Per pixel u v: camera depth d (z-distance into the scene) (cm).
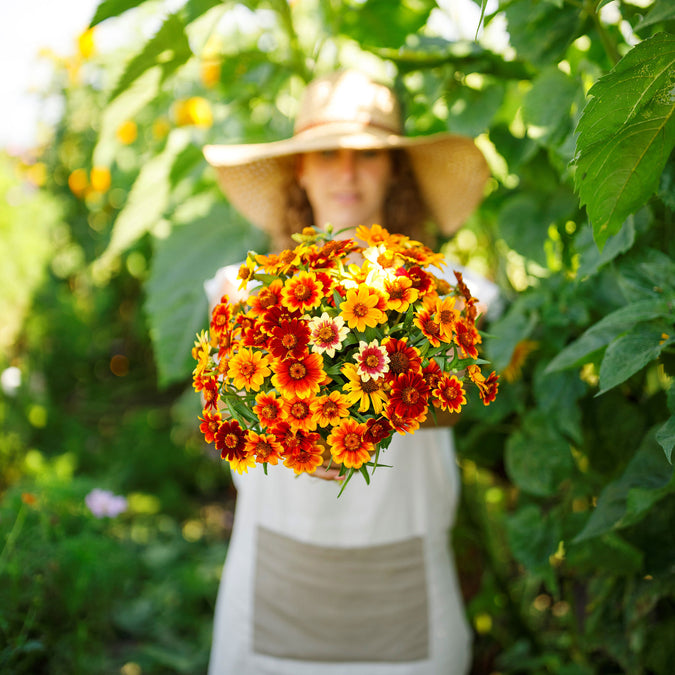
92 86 304
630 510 88
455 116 130
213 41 173
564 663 147
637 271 97
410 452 117
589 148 71
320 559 115
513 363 125
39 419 304
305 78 156
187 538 262
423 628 117
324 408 72
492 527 182
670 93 67
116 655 186
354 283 78
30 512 159
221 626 125
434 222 144
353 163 120
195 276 171
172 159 174
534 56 113
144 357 430
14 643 137
